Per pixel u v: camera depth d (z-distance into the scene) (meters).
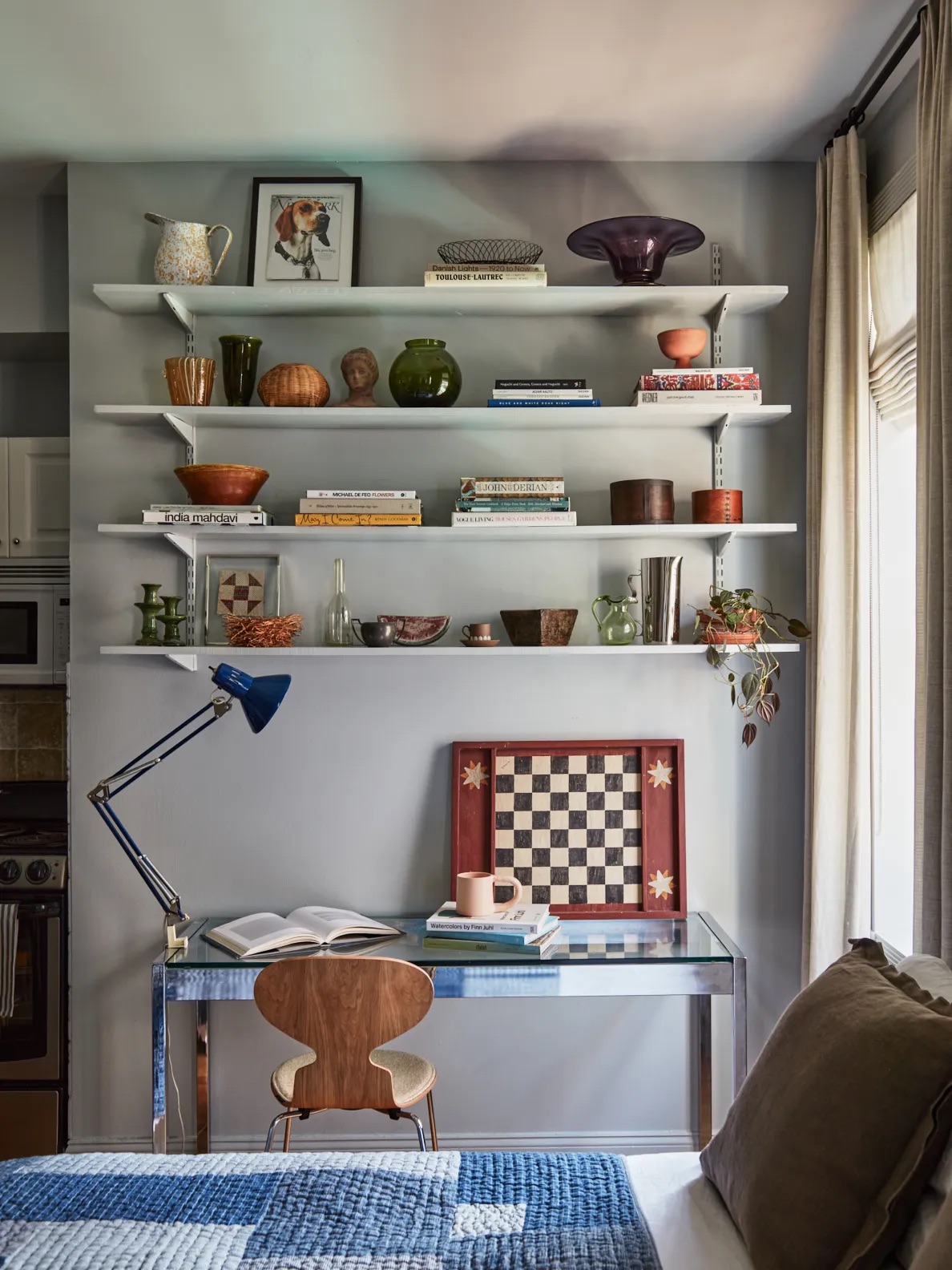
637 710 3.03
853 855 2.65
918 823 2.14
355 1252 1.52
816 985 1.72
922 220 2.18
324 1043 2.30
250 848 3.01
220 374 3.03
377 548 3.03
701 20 2.30
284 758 3.02
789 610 3.03
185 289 2.81
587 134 2.86
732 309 2.95
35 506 3.28
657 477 3.02
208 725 2.76
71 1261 1.48
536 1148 3.00
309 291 2.81
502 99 2.66
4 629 3.27
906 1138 1.38
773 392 3.02
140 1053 2.99
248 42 2.38
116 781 3.01
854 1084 1.44
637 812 3.01
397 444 3.03
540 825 3.00
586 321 3.03
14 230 3.19
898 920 2.76
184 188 3.03
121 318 3.02
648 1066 3.02
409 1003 2.27
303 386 2.86
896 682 2.77
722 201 3.03
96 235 3.02
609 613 2.95
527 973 2.55
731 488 3.02
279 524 3.02
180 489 3.02
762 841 3.02
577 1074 3.02
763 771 3.03
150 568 3.02
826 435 2.74
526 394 2.82
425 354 2.85
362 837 3.02
